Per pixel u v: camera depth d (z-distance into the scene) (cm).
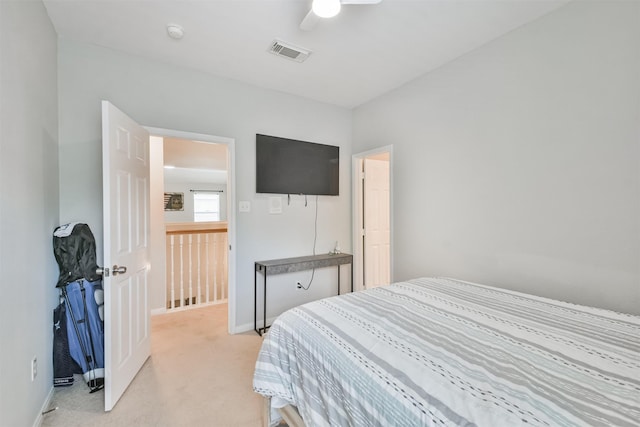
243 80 289
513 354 103
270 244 313
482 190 232
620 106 163
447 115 257
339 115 362
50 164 191
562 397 79
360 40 221
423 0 178
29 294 152
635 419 70
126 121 197
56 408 174
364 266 381
